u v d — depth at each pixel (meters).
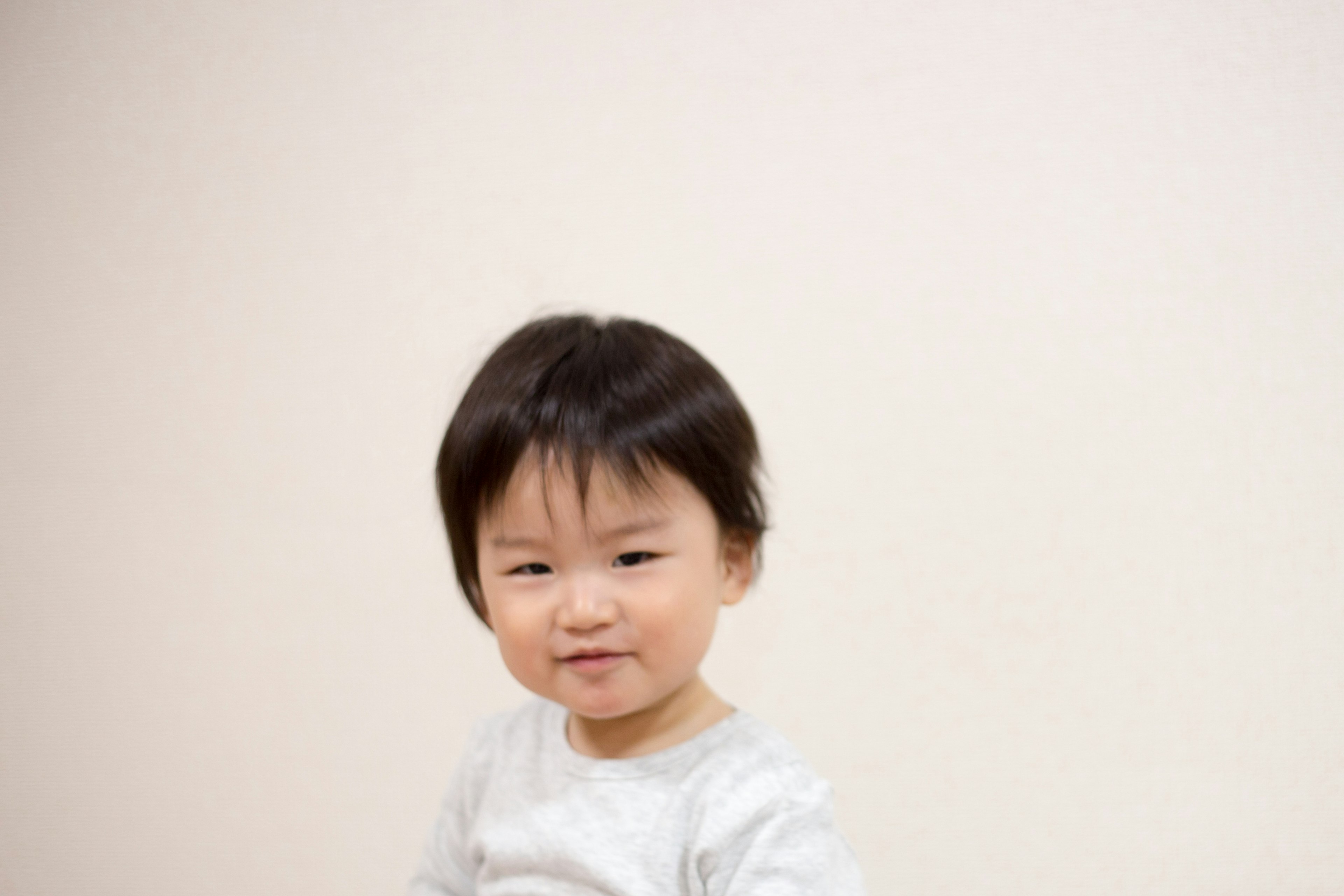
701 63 1.20
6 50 1.37
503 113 1.25
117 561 1.37
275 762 1.32
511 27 1.25
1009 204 1.13
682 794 0.67
